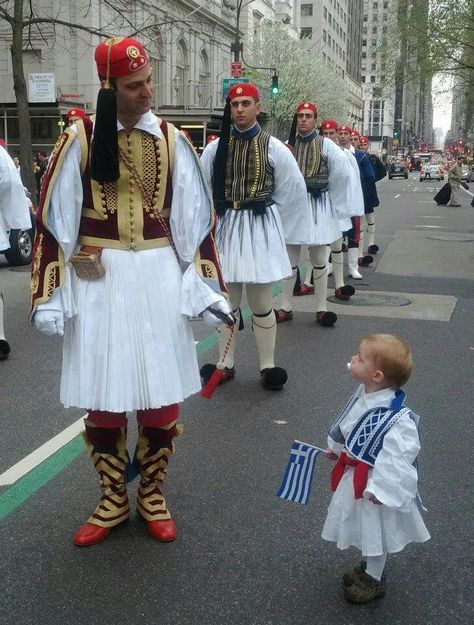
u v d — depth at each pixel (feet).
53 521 11.55
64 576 10.04
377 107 431.02
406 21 97.96
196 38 131.95
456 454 14.33
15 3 47.32
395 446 8.68
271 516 11.76
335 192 24.43
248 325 24.86
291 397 17.58
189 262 10.66
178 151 10.34
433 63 97.81
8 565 10.29
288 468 9.67
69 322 10.35
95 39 97.04
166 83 118.32
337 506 9.41
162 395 10.17
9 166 19.77
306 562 10.45
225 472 13.38
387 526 9.08
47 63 100.83
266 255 17.52
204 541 10.99
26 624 9.02
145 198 10.16
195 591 9.74
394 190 132.05
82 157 9.96
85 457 13.96
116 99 9.52
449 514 11.89
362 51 443.73
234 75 79.00
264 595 9.68
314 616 9.26
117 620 9.12
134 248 10.19
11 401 17.17
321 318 25.03
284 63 154.10
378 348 8.95
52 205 9.91
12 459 13.88
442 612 9.37
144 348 10.11
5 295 30.37
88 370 10.13
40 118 100.42
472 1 89.92
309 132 23.81
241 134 17.20
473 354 21.67
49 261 10.03
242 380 18.93
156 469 11.23
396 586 9.91
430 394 17.93
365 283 33.65
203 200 10.68
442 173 183.01
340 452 9.51
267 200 17.66
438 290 32.12
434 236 53.16
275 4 207.00
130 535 11.14
